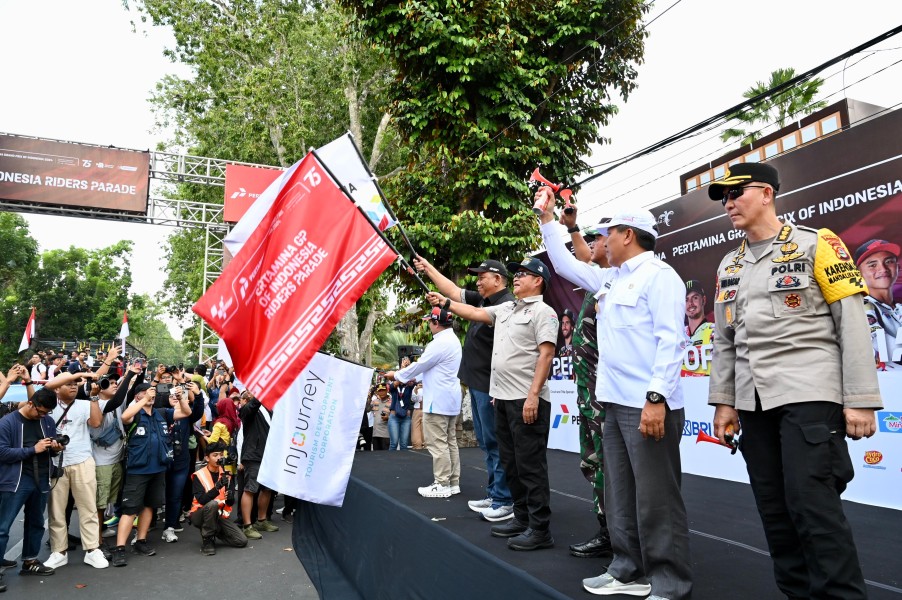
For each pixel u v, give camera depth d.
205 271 20.66
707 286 5.55
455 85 8.45
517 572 2.09
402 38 8.38
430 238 8.32
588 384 2.94
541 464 2.91
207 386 8.98
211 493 5.62
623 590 2.16
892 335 4.04
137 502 5.35
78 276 43.72
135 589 4.55
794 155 4.85
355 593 4.12
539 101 8.73
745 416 2.07
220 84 19.09
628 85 9.23
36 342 22.36
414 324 9.84
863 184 4.29
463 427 8.76
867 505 4.04
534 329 3.07
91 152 14.88
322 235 2.99
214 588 4.57
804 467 1.78
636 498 2.21
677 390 2.22
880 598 2.08
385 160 18.72
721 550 2.78
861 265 4.30
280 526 6.79
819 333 1.88
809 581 1.89
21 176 14.20
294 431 3.72
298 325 2.90
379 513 3.86
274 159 19.61
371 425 10.27
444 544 2.72
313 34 17.84
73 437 5.24
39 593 4.46
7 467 4.75
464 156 8.52
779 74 12.28
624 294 2.37
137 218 15.77
